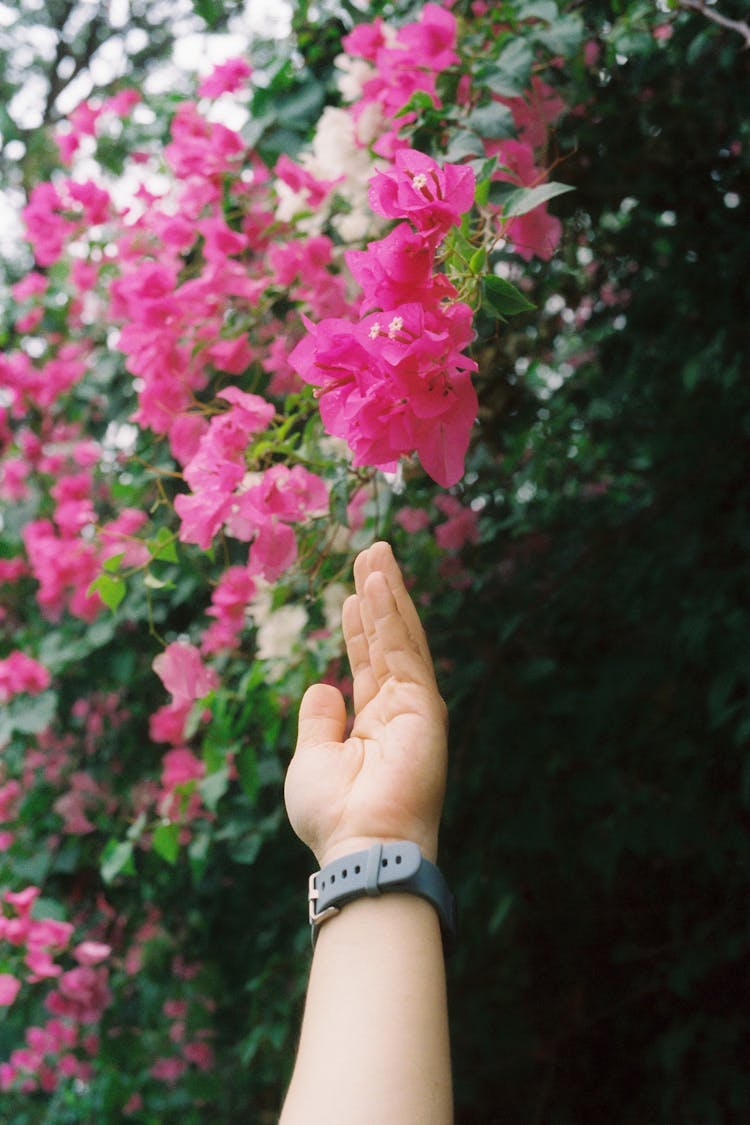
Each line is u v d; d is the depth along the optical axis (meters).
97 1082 2.16
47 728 2.02
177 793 1.58
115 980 2.05
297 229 1.36
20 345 2.20
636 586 1.73
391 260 0.74
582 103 1.47
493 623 1.66
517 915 1.91
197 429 1.35
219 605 1.39
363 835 0.57
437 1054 0.50
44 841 2.05
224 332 1.40
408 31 1.11
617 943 1.98
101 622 1.82
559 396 2.03
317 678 1.33
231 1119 2.10
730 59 1.46
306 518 1.10
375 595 0.65
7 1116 2.21
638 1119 1.92
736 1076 1.68
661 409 1.87
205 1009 2.07
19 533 2.16
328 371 0.73
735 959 1.73
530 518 1.89
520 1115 1.96
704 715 1.69
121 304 1.63
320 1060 0.50
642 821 1.65
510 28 1.18
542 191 0.81
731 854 1.76
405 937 0.53
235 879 1.91
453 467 0.74
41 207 1.82
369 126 1.24
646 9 1.38
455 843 1.69
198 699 1.41
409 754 0.59
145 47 2.67
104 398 1.95
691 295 1.75
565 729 1.64
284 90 1.51
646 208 1.67
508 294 0.75
